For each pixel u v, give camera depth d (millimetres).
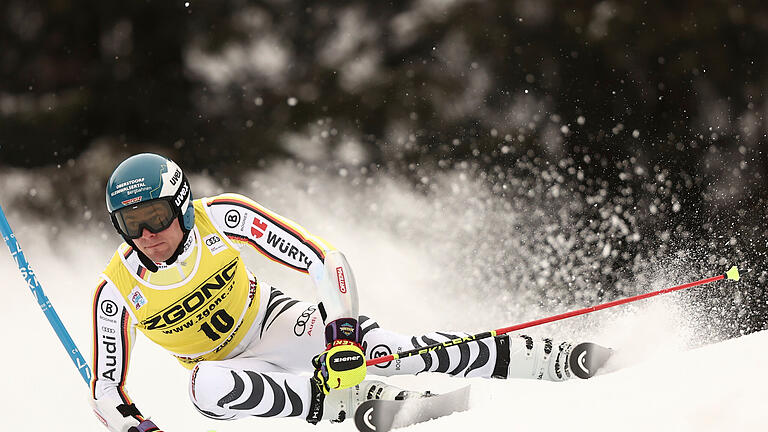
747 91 38188
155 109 44781
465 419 11008
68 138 43500
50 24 44344
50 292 27125
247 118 44344
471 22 43000
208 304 11953
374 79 43594
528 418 10320
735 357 10305
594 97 40219
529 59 41750
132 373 18031
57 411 17469
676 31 39469
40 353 20812
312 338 12492
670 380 10180
